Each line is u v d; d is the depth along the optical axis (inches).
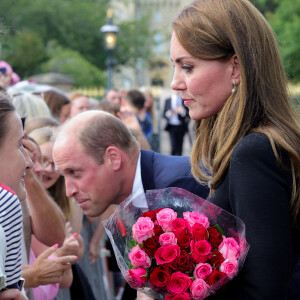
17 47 915.4
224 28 66.4
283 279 59.9
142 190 88.7
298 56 1055.0
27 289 96.4
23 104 152.1
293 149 61.9
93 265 163.6
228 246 62.6
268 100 66.5
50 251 98.3
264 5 1354.6
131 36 1608.0
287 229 60.5
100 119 88.0
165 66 2394.2
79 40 1385.3
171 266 63.3
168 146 645.9
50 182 122.9
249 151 61.4
